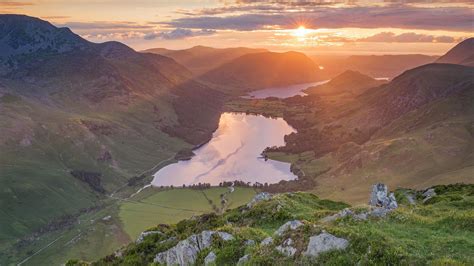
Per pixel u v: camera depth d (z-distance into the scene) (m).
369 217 42.00
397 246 32.12
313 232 35.38
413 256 30.52
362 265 30.61
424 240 34.81
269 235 44.59
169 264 45.06
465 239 33.97
